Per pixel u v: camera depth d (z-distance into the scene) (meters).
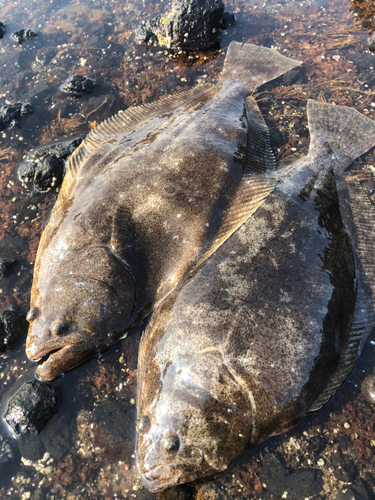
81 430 0.38
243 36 0.67
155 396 0.35
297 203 0.43
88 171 0.45
